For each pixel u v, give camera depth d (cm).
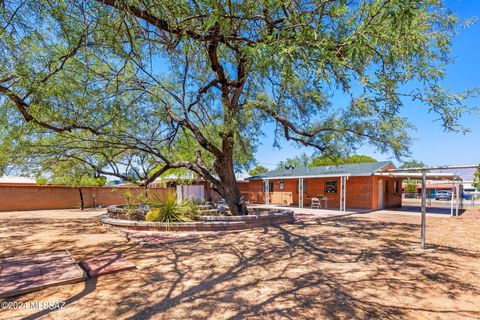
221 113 908
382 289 393
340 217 1307
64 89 530
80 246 672
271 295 370
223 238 767
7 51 421
